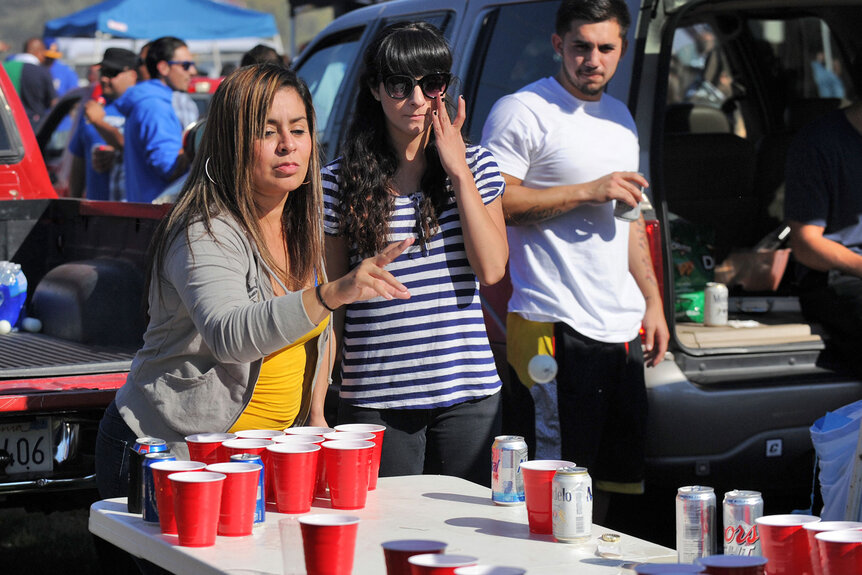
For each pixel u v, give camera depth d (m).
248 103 3.15
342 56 6.47
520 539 2.73
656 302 4.66
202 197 3.15
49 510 4.39
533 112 4.41
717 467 4.76
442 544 2.31
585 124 4.43
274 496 2.98
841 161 5.50
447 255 3.69
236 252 3.13
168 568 2.65
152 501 2.82
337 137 6.20
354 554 2.56
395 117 3.62
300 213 3.42
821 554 2.28
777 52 7.16
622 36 4.38
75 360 4.82
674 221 5.71
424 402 3.64
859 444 3.15
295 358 3.29
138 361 3.32
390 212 3.67
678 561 2.58
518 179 4.42
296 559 2.39
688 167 6.38
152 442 2.94
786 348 4.99
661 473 4.73
